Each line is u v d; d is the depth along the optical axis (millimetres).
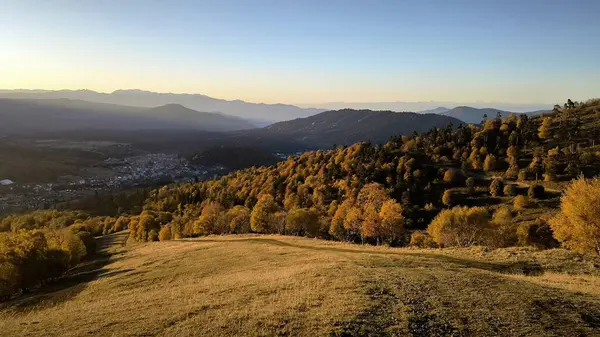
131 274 44812
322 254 42281
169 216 134500
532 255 34844
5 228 155250
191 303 22500
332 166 154000
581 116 147375
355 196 117812
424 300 20234
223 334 16531
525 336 15500
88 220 156250
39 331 19391
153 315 20438
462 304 19406
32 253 54312
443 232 63875
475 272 27375
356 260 34562
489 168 127312
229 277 32188
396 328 16531
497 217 87688
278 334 16266
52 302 36844
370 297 20781
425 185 127500
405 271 27922
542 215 89000
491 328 16375
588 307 18547
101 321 20219
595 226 34406
